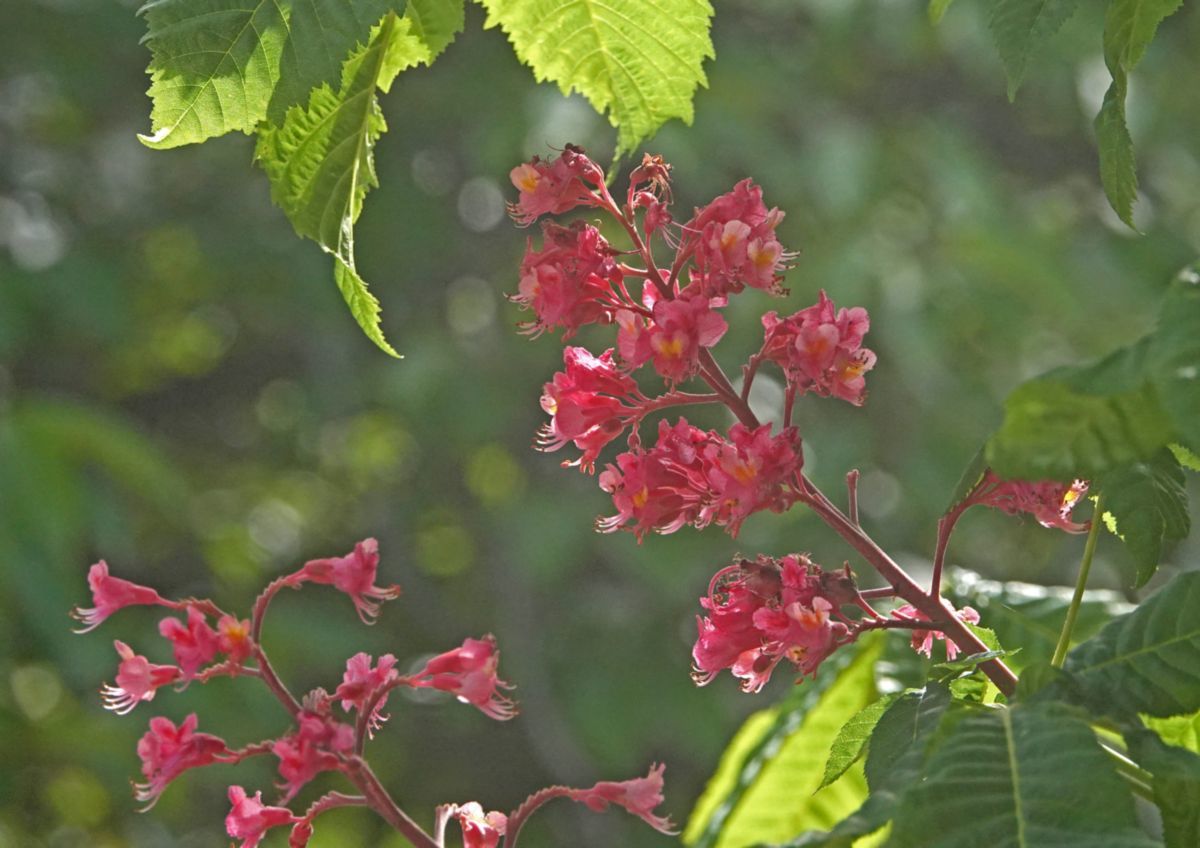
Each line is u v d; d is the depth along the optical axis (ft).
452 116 46.16
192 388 56.34
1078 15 42.65
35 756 38.32
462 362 45.80
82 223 45.98
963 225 42.63
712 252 10.62
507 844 10.31
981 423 43.68
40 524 32.58
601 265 10.78
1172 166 47.47
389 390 45.24
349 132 11.25
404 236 48.26
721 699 45.93
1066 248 44.52
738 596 10.59
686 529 43.62
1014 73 10.71
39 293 41.27
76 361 51.62
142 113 48.39
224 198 48.47
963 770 8.51
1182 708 9.72
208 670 9.81
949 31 43.83
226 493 55.06
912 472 42.91
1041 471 8.31
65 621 32.63
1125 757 10.66
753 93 43.14
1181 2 10.54
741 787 14.51
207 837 48.37
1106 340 44.68
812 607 10.45
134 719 36.83
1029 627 14.51
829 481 42.22
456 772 50.57
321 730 9.52
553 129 40.22
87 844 43.98
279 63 10.06
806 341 10.53
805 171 41.81
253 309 52.44
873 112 46.26
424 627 51.96
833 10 42.78
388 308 48.67
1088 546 11.11
